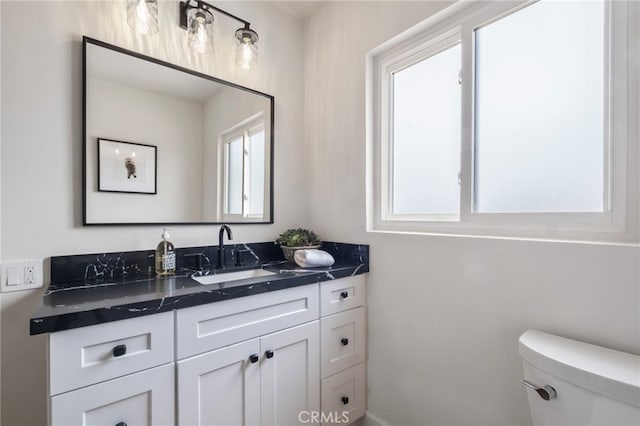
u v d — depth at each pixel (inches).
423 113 58.4
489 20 48.0
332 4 70.2
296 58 76.2
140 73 53.2
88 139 47.9
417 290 53.7
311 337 52.2
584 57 39.3
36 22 44.1
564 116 40.9
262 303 45.9
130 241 52.0
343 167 67.8
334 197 69.9
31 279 43.1
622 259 33.3
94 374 32.2
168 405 37.0
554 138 41.8
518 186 45.3
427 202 57.7
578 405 29.5
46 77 44.7
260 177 68.9
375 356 60.6
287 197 73.9
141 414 35.2
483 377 45.1
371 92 64.1
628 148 35.2
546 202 42.4
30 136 43.4
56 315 30.0
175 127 57.1
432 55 56.6
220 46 63.5
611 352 32.8
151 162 54.2
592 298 35.3
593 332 35.1
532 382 34.1
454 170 53.5
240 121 65.6
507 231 45.5
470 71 49.9
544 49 42.9
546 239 40.6
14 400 42.0
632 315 32.6
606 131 37.1
